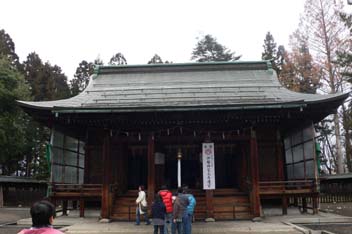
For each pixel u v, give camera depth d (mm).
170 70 28562
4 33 57406
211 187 19547
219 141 21391
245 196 21594
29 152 47938
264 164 22875
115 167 22891
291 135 24750
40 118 21172
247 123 20453
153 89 25141
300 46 43469
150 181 19766
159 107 19094
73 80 61469
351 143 48156
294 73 44406
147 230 16766
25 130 44906
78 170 25625
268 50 59656
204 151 19984
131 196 21953
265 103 19094
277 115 20391
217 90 24578
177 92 24453
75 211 24312
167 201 14102
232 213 20234
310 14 40812
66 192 21062
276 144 22953
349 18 37906
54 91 55625
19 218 23000
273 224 17875
